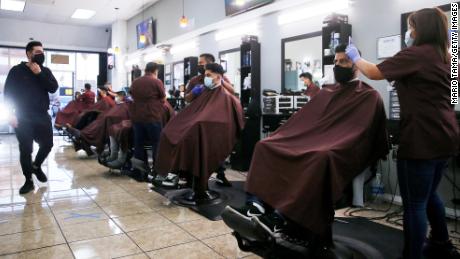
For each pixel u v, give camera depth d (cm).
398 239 233
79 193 351
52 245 218
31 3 844
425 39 171
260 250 181
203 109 301
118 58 1045
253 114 488
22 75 336
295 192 157
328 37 407
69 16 976
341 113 177
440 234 203
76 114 706
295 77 542
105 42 1139
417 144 169
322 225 153
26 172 351
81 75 1179
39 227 251
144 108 378
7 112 336
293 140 179
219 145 294
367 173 186
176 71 797
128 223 261
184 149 284
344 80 187
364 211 306
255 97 531
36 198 330
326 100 187
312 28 459
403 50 171
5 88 335
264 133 482
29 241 224
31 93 340
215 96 305
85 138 482
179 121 307
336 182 152
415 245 175
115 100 604
